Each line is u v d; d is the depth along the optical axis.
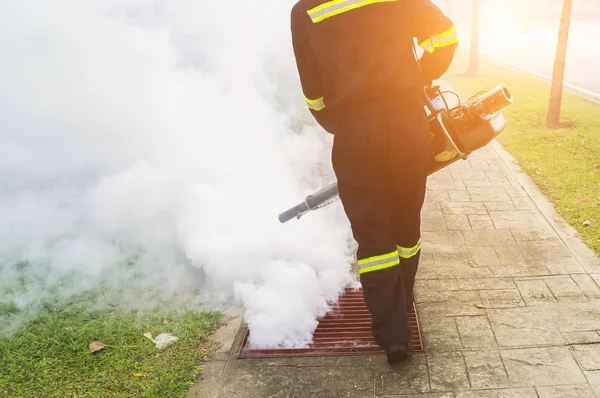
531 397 2.43
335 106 2.57
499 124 2.79
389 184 2.65
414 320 3.06
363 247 2.65
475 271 3.53
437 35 2.57
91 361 2.88
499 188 4.89
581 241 3.81
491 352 2.75
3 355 2.97
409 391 2.53
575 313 3.01
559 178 4.99
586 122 7.11
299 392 2.58
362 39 2.51
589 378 2.51
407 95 2.56
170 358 2.88
